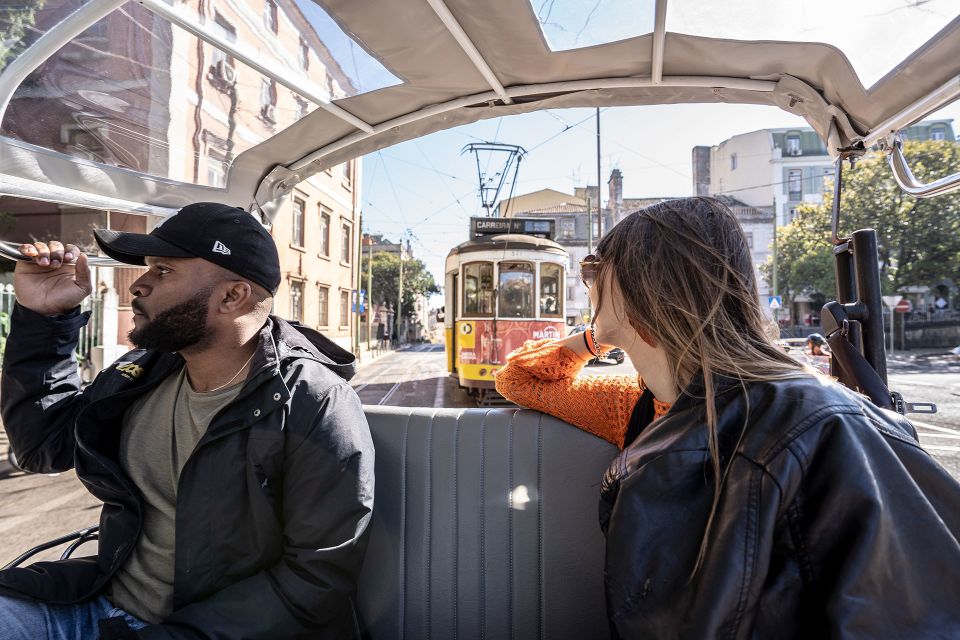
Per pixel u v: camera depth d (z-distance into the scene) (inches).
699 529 30.6
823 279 1071.6
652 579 30.4
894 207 875.4
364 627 60.2
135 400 56.6
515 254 340.2
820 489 27.5
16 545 135.7
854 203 907.4
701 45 70.9
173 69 75.5
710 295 35.9
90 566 54.3
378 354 1218.6
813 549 27.2
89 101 76.9
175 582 47.9
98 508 163.0
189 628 43.3
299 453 48.6
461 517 60.2
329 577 46.1
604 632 56.3
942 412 312.7
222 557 48.2
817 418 28.7
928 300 1163.3
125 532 51.3
